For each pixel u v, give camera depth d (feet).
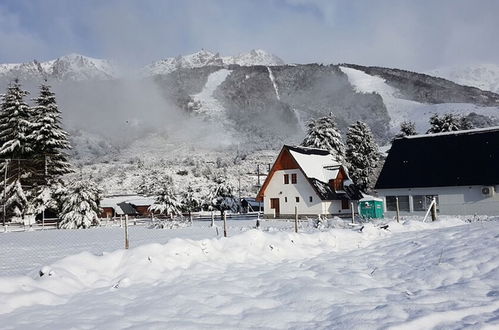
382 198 129.59
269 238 47.73
